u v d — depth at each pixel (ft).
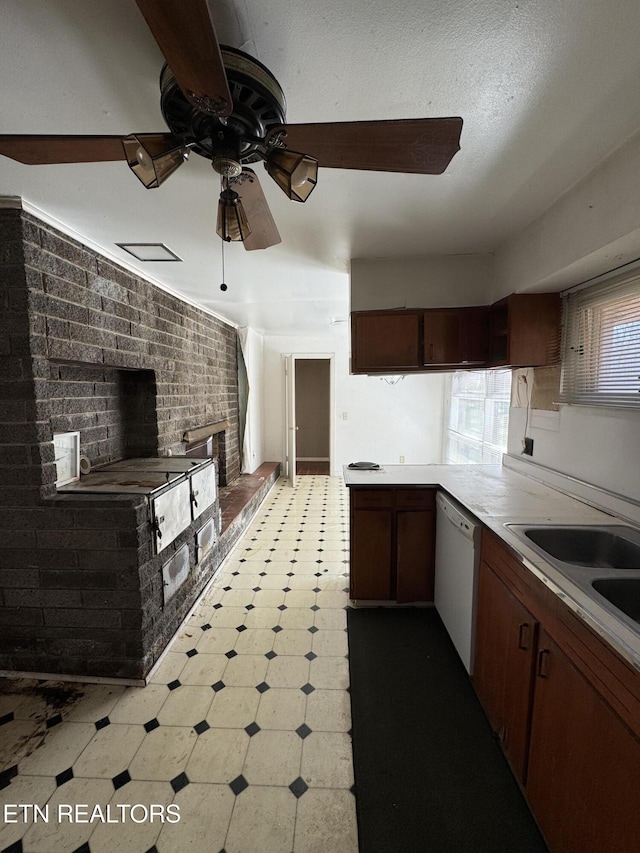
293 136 3.03
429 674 6.51
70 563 6.15
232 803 4.49
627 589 3.98
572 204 5.34
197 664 6.74
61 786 4.67
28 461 5.97
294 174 3.17
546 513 6.08
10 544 6.17
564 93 3.53
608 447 6.20
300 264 8.26
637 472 5.65
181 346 10.64
